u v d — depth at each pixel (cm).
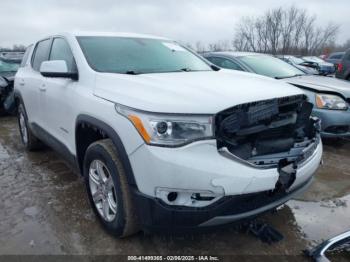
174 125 212
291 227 290
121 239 269
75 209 318
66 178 394
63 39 362
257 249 259
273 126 246
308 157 261
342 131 474
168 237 273
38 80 396
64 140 336
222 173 210
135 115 223
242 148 232
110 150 248
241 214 222
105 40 347
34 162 451
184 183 210
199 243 266
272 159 237
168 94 229
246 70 562
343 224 297
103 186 275
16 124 711
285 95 251
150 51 357
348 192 362
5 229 285
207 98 221
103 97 259
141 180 222
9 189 364
